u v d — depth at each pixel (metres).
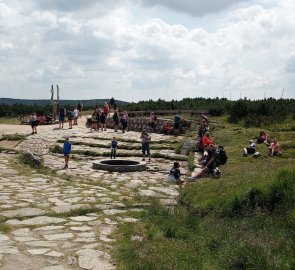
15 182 15.18
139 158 22.98
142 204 12.03
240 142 25.05
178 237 8.84
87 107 57.19
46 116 40.34
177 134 31.59
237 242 7.75
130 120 37.34
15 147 25.67
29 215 10.47
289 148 22.58
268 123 31.70
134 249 7.77
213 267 7.01
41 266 6.94
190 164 19.94
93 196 13.07
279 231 7.91
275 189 9.33
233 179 12.68
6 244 8.08
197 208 10.84
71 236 8.79
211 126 33.12
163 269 6.75
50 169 19.08
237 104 36.12
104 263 7.18
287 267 6.37
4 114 57.75
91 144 26.52
